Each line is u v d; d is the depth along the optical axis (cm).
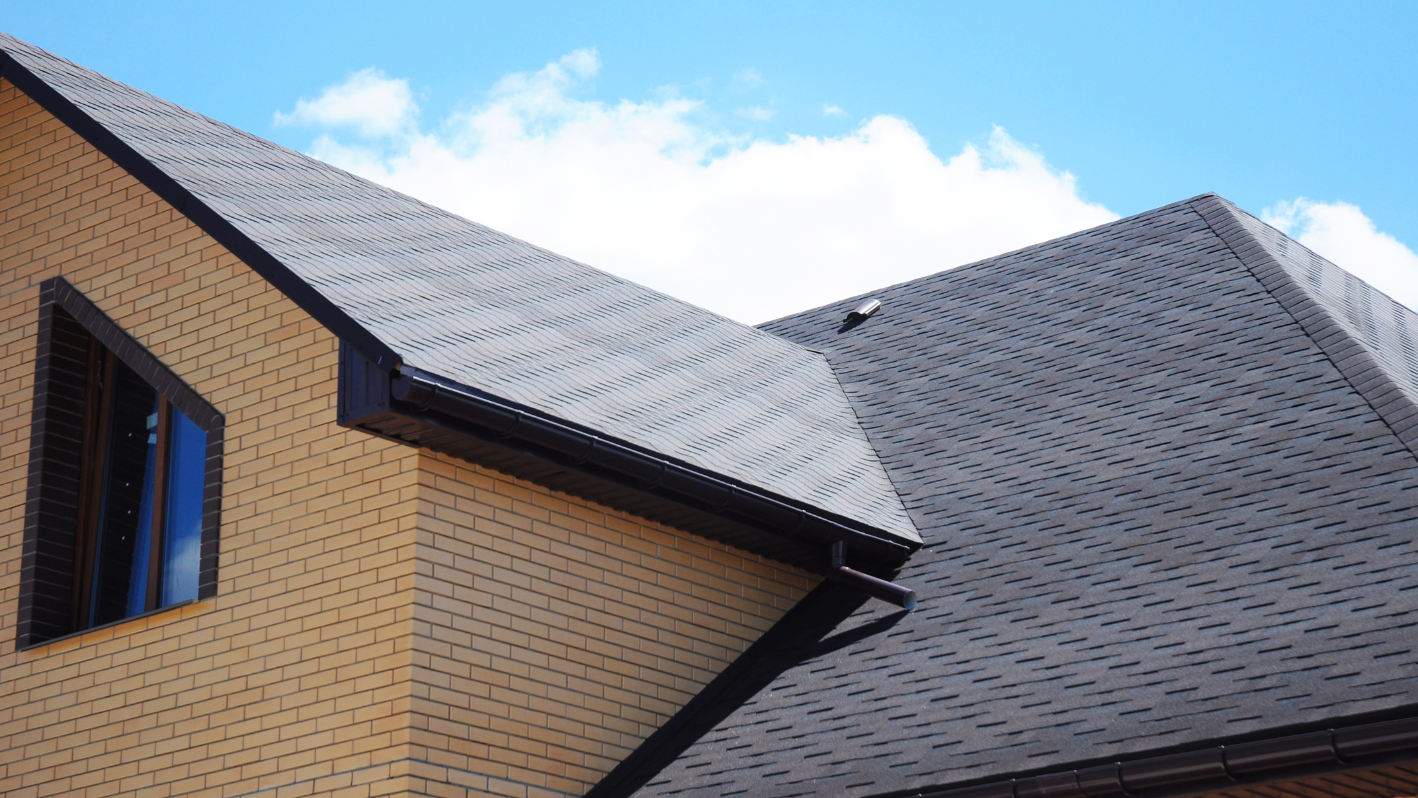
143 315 1137
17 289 1227
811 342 1631
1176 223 1542
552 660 992
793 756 934
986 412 1307
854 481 1202
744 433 1177
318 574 975
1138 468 1114
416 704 905
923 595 1077
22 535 1141
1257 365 1189
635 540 1075
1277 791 785
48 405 1159
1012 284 1570
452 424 919
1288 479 1012
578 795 983
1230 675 820
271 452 1029
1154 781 776
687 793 943
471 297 1141
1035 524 1102
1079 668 896
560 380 1052
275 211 1105
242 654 995
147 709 1030
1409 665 757
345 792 911
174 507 1120
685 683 1073
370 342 897
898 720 924
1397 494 940
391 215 1290
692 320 1458
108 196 1196
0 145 1287
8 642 1123
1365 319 1408
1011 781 810
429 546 943
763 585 1152
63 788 1053
